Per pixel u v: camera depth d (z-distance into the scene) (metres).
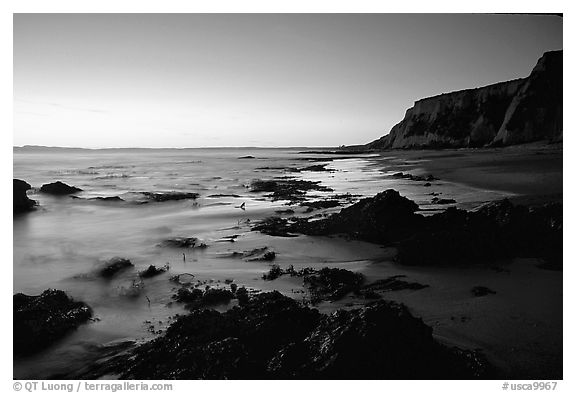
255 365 5.64
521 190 22.05
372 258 11.77
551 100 46.25
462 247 10.74
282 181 37.34
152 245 15.04
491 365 5.63
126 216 22.12
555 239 11.05
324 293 9.04
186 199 27.25
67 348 7.22
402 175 34.50
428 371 5.27
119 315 8.58
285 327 6.56
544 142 43.25
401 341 5.39
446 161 40.12
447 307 7.75
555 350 6.04
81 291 10.15
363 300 8.45
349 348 5.32
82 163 79.00
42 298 8.59
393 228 13.93
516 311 7.38
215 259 12.57
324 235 14.59
